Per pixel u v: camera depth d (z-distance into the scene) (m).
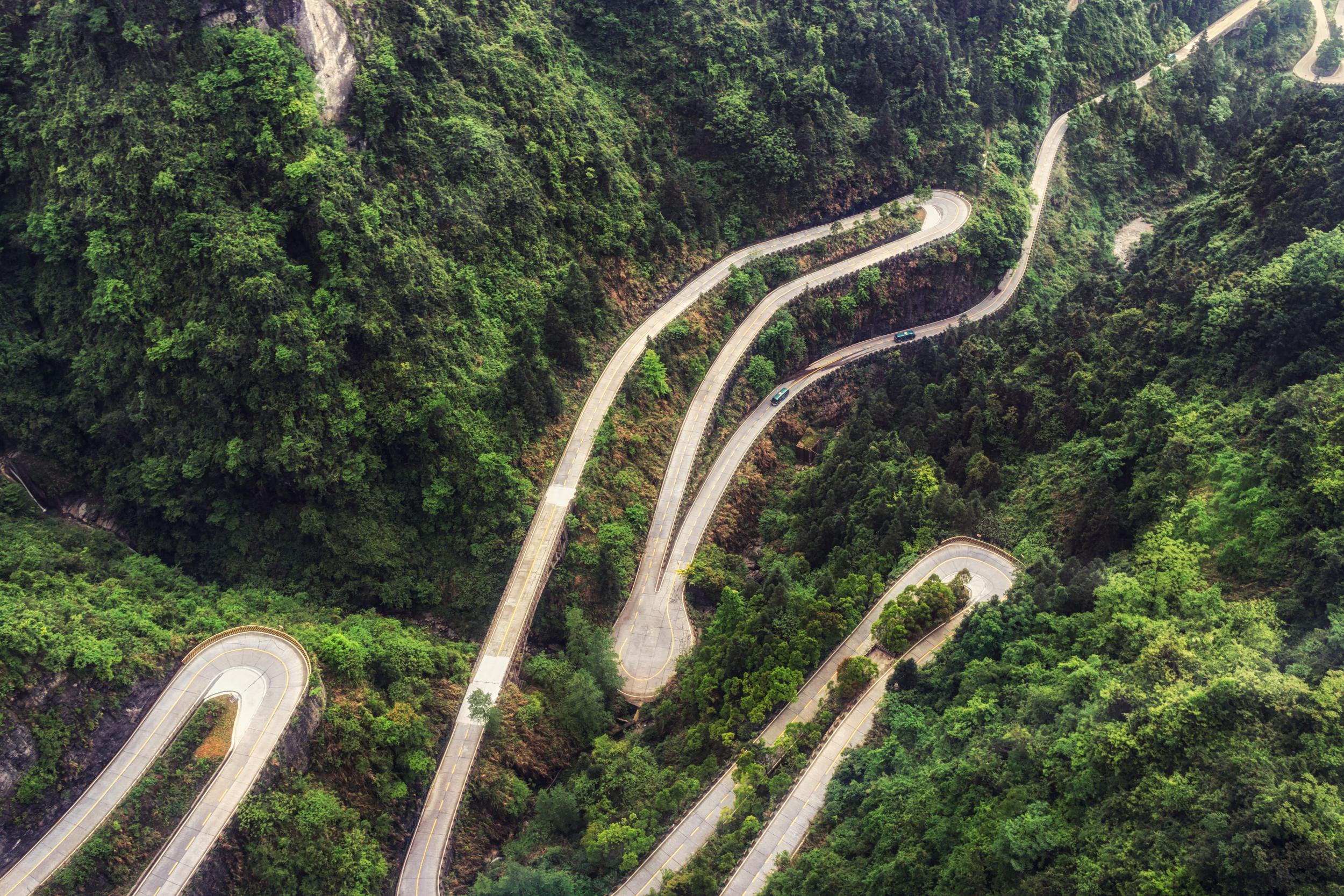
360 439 125.25
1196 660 83.62
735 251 179.00
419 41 140.62
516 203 146.88
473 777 105.56
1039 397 138.88
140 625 99.88
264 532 126.88
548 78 160.75
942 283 185.75
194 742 92.94
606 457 142.88
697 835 96.81
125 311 124.81
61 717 89.25
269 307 119.19
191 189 121.88
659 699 124.31
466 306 135.88
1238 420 111.38
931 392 156.25
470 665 118.25
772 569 133.62
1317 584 87.44
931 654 106.50
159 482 125.88
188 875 85.38
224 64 123.81
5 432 129.25
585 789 107.69
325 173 123.94
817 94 183.50
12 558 111.44
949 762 88.00
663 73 178.88
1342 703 70.56
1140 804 72.56
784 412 168.00
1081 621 97.62
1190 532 102.75
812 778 96.62
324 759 97.69
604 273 159.50
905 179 192.62
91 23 122.31
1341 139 143.50
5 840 84.00
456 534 129.25
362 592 125.69
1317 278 114.69
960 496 129.00
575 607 129.62
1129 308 145.12
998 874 75.94
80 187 126.81
